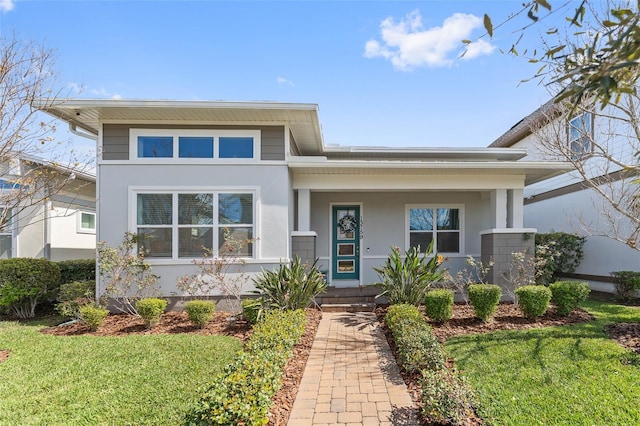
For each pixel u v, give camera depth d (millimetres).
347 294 9031
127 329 6781
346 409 3826
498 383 4141
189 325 6957
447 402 3424
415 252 7855
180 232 8109
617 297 8766
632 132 8250
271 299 7148
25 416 3602
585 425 3301
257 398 3234
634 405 3594
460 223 10969
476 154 10945
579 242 10547
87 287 7883
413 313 6234
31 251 10023
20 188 6719
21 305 8141
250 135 8281
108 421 3510
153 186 8102
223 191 8203
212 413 3082
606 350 4906
